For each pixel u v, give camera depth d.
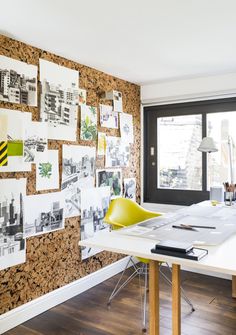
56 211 2.73
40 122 2.57
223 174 3.54
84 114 3.02
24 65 2.45
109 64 3.02
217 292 3.00
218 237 1.83
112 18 2.04
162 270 3.60
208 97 3.47
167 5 1.87
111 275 3.40
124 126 3.61
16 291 2.41
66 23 2.12
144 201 4.01
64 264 2.84
